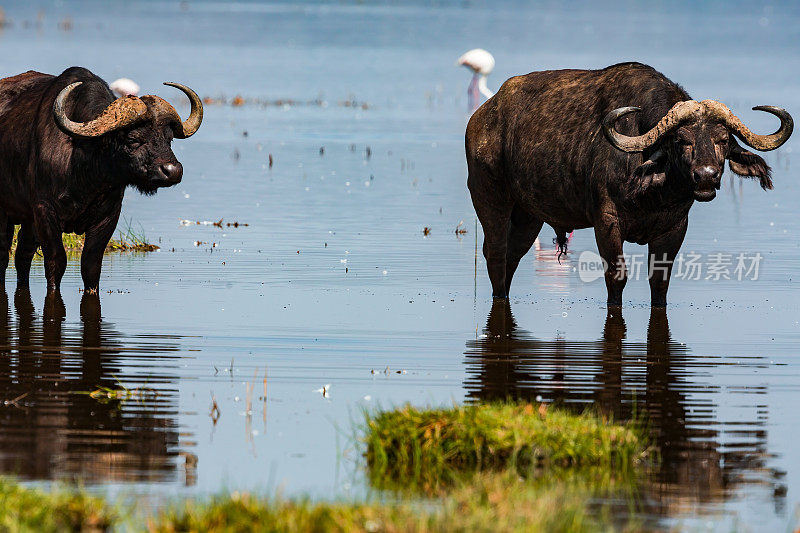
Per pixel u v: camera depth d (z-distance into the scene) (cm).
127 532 2381
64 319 4481
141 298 4900
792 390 3584
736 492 2742
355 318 4569
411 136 11612
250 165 9406
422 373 3759
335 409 3356
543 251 6372
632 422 3139
